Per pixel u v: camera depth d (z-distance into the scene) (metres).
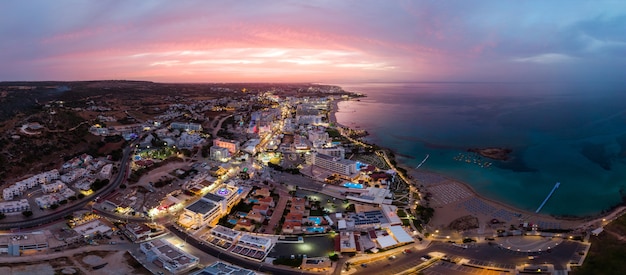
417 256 173.50
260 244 173.50
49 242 172.50
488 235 198.00
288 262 163.75
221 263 155.25
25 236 174.25
